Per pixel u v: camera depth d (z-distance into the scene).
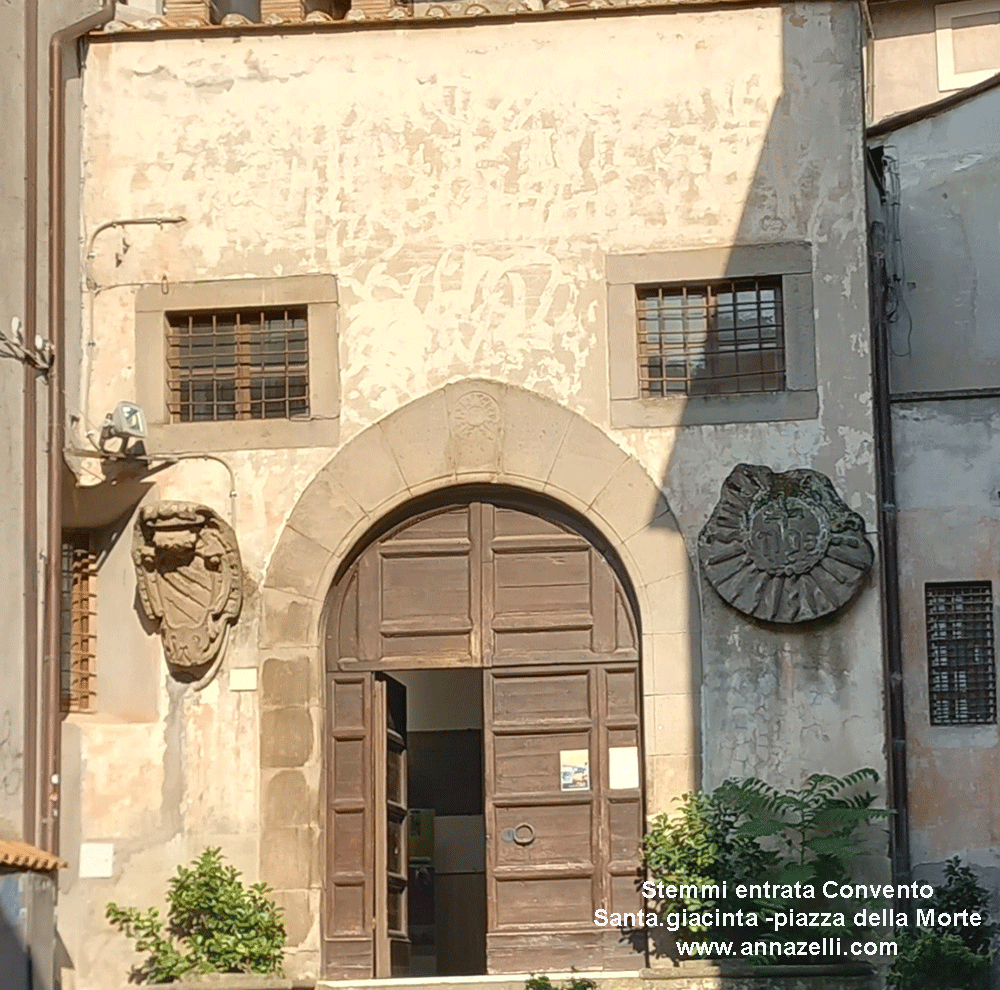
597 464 19.11
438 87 19.78
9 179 18.22
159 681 19.19
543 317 19.39
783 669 18.56
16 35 18.53
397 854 19.84
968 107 22.44
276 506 19.39
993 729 19.47
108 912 18.56
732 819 18.31
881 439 19.95
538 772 19.09
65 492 19.22
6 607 17.56
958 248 22.16
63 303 18.92
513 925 18.84
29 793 17.64
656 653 18.73
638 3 19.56
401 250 19.61
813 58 19.42
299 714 19.03
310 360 19.55
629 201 19.44
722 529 18.69
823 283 19.09
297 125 19.86
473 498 19.52
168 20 20.19
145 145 19.97
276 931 18.53
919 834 19.34
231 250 19.77
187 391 19.77
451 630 19.36
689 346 19.39
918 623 19.72
